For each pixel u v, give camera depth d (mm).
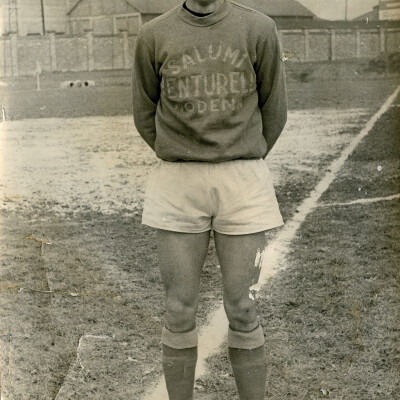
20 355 2578
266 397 2412
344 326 2543
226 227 2100
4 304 2662
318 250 2631
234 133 2055
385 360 2475
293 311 2568
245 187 2082
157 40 2047
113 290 2662
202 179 2070
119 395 2449
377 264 2611
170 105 2080
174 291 2150
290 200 2697
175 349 2191
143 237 2711
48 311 2658
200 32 2016
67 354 2574
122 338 2584
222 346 2521
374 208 2660
